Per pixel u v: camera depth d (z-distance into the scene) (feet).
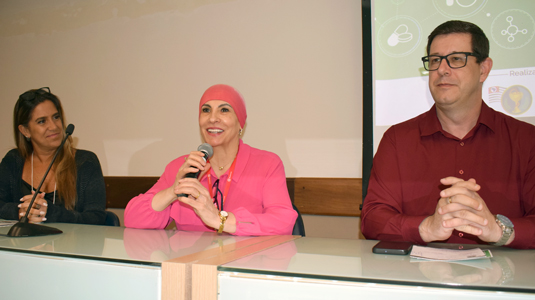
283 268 2.18
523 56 6.06
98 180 6.63
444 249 2.86
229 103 5.16
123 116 9.45
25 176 6.56
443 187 4.90
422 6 6.64
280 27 8.17
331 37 7.79
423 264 2.36
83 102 9.81
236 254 2.61
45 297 2.59
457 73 4.91
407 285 1.94
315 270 2.14
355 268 2.22
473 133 4.86
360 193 7.50
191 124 8.89
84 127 9.80
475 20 6.31
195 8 8.86
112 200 9.35
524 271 2.18
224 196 5.13
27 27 10.32
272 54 8.21
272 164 5.17
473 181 3.17
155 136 9.18
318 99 7.86
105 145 9.60
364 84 7.03
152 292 2.31
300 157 7.98
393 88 6.82
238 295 2.15
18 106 6.41
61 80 10.00
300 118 8.00
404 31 6.76
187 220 5.08
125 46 9.45
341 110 7.71
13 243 3.06
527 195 4.59
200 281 2.21
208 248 2.88
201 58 8.80
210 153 4.65
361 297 1.98
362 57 7.15
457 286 1.87
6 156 6.70
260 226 4.06
